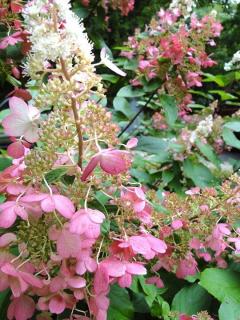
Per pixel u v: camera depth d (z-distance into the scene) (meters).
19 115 0.21
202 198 0.29
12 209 0.20
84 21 0.59
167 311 0.28
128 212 0.23
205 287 0.28
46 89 0.21
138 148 0.48
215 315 0.29
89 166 0.20
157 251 0.22
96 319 0.22
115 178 0.23
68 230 0.20
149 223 0.25
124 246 0.21
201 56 0.47
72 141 0.22
